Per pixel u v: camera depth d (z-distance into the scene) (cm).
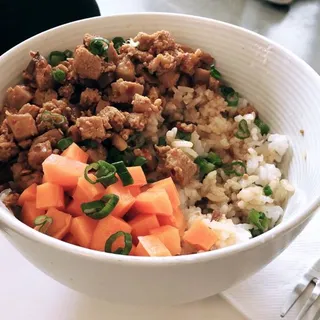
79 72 19
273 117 21
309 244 18
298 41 35
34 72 20
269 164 20
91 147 18
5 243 18
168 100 21
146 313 16
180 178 19
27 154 18
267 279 17
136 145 19
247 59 21
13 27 29
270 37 35
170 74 21
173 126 21
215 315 16
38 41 20
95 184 16
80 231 15
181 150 19
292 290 16
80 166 16
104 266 13
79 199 16
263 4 39
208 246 16
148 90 20
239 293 16
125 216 17
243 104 22
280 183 19
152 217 16
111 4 37
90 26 21
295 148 19
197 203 20
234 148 21
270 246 14
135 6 37
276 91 21
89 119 18
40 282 17
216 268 13
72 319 16
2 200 17
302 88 19
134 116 19
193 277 13
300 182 18
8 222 13
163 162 19
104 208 15
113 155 19
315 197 15
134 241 16
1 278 17
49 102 19
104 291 14
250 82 21
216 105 21
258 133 21
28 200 17
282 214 18
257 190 19
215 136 21
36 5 29
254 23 37
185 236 16
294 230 14
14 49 20
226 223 18
